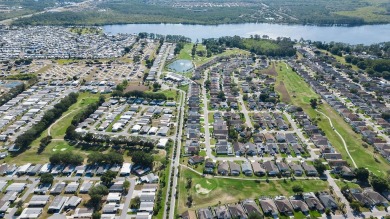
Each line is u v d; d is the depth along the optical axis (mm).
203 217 195500
